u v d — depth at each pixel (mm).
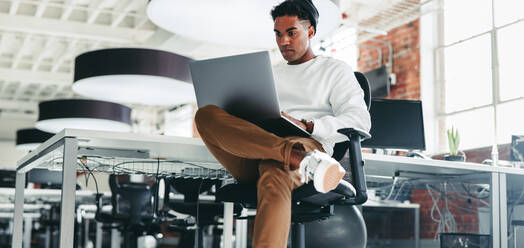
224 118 1895
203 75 2002
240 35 3346
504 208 2951
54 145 2391
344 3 7383
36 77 11195
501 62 6020
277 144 1784
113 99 6285
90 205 6094
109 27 8547
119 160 2996
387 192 4887
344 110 2096
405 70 7008
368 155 2625
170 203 4078
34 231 8820
